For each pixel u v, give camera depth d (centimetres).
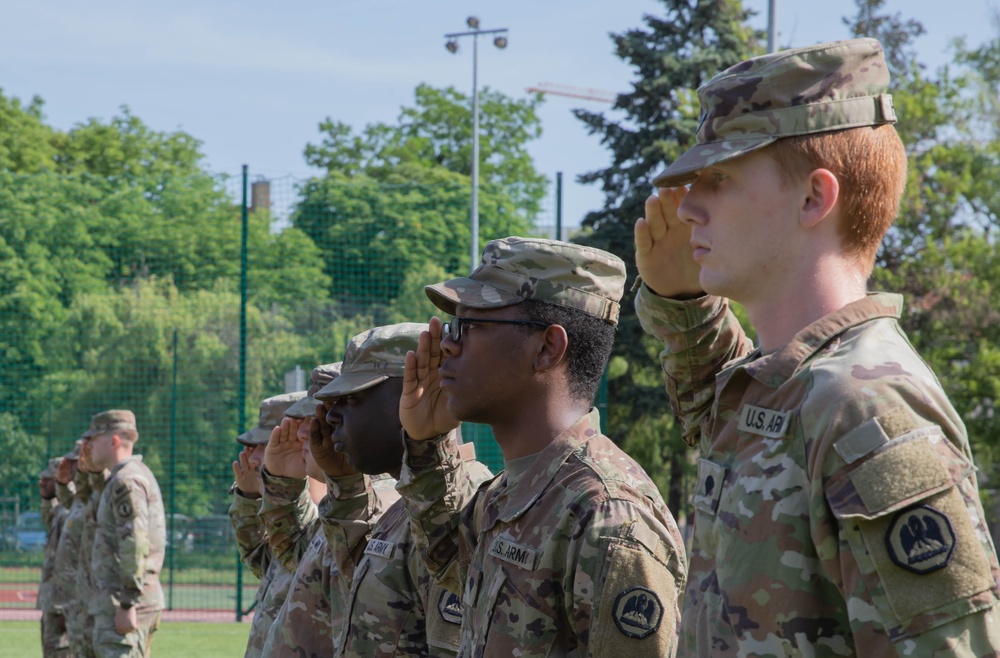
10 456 2019
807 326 198
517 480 289
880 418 177
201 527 1953
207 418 2064
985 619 169
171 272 2228
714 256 208
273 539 494
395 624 365
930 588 169
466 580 317
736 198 204
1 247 2183
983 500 1972
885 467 174
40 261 2191
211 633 1369
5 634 1388
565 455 283
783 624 183
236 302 2111
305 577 439
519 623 271
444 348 301
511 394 293
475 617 285
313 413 473
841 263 201
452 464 329
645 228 246
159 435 2078
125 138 4112
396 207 1991
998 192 2062
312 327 1942
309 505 499
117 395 2111
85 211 2245
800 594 182
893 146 204
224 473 2033
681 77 2977
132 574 799
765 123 199
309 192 1958
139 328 2133
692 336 255
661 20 3058
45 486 1046
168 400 2102
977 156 2092
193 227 2245
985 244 2045
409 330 399
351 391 386
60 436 2070
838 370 186
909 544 171
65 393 2105
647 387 2756
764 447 192
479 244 2075
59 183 2280
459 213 2047
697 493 204
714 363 258
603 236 2841
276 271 1981
